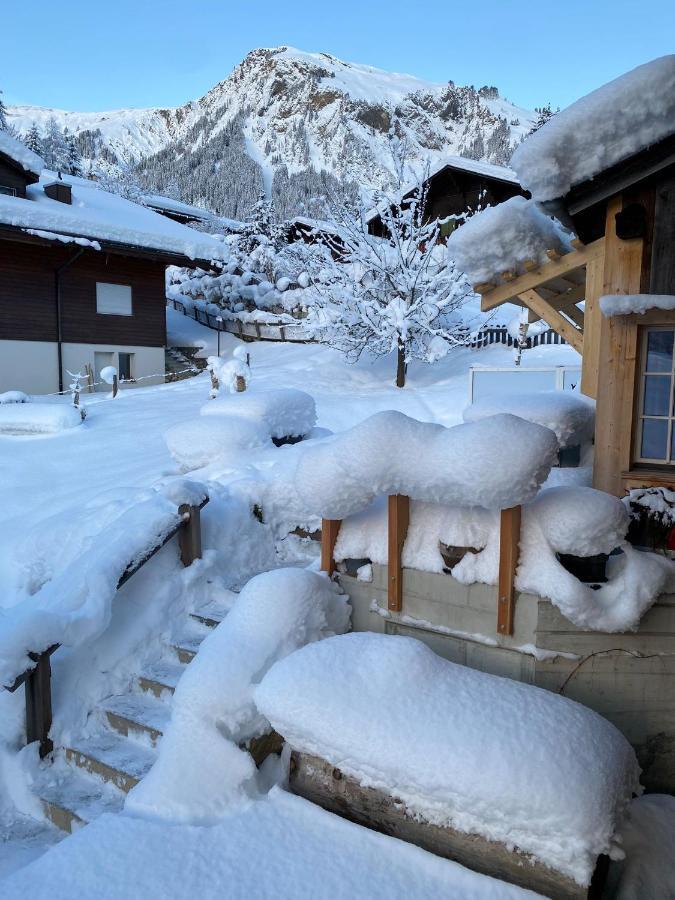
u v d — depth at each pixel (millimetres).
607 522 2975
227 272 24969
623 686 3092
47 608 4109
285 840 2682
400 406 12438
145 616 4547
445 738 2508
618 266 3570
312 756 2910
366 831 2670
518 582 3078
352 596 3820
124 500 5809
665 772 3188
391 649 2947
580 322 5848
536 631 3049
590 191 3439
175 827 2793
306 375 16734
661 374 3506
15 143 17734
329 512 3482
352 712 2691
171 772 2992
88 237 17078
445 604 3387
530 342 18094
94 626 4031
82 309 18875
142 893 2455
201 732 3072
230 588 4992
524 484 2828
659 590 2984
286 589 3529
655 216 3420
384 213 16406
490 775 2348
